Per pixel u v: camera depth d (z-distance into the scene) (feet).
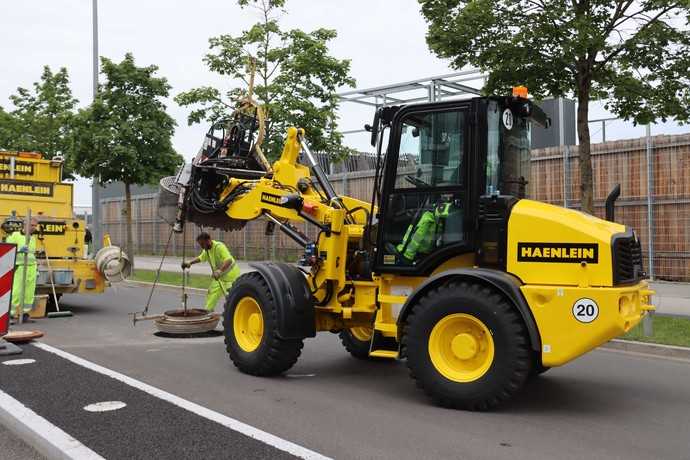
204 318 31.96
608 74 33.30
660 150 49.01
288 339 22.81
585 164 33.73
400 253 21.21
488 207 19.60
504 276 18.62
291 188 25.26
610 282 17.76
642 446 16.19
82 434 16.14
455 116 20.42
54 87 80.59
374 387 22.11
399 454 15.40
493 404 18.58
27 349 27.63
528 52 32.50
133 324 35.27
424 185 20.89
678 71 32.04
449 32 33.99
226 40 50.67
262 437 16.19
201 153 28.07
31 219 36.81
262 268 23.59
